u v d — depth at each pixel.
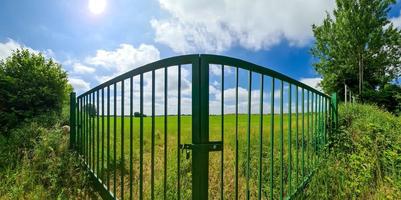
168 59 1.88
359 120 5.12
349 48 13.48
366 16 13.07
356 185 3.13
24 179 3.46
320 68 15.27
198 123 1.66
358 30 13.16
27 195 3.18
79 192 3.33
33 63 7.28
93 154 3.45
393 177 3.31
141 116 2.19
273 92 2.42
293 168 3.66
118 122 8.25
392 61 13.83
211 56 1.73
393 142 4.04
